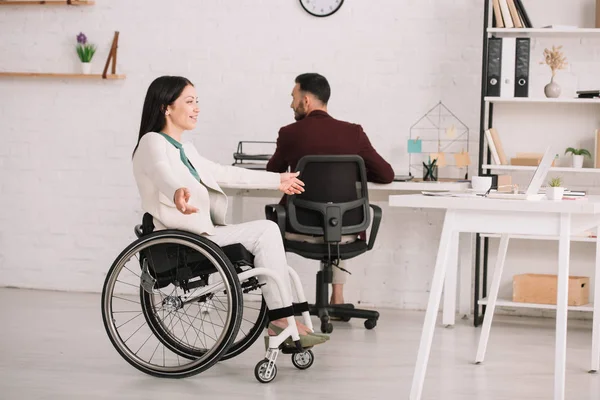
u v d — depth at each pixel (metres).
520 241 4.98
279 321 3.41
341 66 5.14
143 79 5.36
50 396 3.09
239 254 3.31
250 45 5.23
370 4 5.09
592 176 4.89
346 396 3.15
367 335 4.32
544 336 4.40
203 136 5.30
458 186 4.42
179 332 4.24
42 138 5.48
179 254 3.31
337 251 4.20
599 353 3.62
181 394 3.16
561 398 2.74
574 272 4.92
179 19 5.30
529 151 4.97
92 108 5.42
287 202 4.18
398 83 5.08
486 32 4.68
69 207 5.47
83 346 3.92
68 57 5.44
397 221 5.13
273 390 3.22
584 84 4.91
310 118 4.32
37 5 5.46
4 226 5.55
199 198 3.37
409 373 3.53
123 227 5.42
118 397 3.10
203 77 5.29
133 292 5.42
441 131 5.04
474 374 3.52
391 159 5.11
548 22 4.93
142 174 3.35
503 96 4.68
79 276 5.47
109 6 5.38
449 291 4.61
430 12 5.03
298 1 5.17
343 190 4.18
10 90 5.51
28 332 4.21
